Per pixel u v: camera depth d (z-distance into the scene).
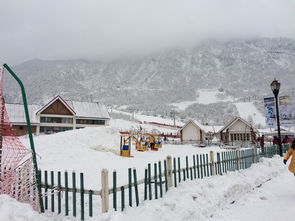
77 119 54.22
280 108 19.61
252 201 6.91
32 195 5.01
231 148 33.00
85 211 5.46
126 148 17.78
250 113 141.75
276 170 11.32
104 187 4.73
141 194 6.47
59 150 15.33
